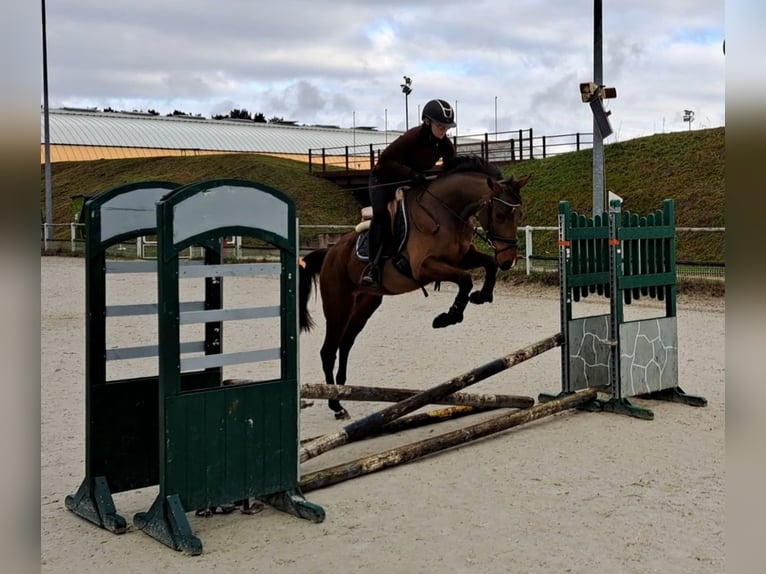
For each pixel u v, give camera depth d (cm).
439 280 607
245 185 408
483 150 2805
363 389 576
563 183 2381
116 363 889
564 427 605
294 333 432
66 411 661
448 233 595
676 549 361
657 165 2252
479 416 666
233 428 407
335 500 446
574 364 650
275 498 437
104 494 419
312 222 2830
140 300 1418
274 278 1925
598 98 1173
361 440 594
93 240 426
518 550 364
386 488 466
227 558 367
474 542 376
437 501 439
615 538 376
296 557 365
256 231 413
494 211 585
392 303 1484
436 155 629
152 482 445
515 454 532
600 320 677
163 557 369
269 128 5300
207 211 394
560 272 647
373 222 622
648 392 661
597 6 1175
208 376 475
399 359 910
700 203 1975
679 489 447
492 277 601
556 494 445
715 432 575
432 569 345
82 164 4300
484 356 916
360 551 369
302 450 468
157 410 447
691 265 1576
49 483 485
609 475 477
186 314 392
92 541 392
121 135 4747
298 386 435
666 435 570
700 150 2225
